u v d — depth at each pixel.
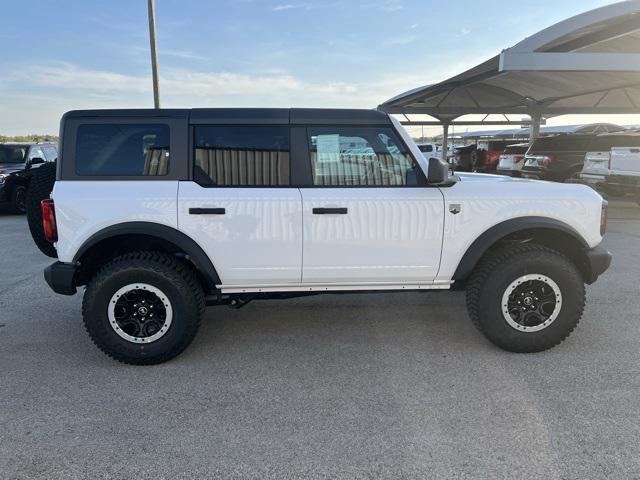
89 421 3.02
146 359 3.76
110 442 2.81
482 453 2.68
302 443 2.79
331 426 2.95
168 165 3.72
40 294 5.58
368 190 3.79
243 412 3.12
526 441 2.77
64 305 5.21
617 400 3.20
